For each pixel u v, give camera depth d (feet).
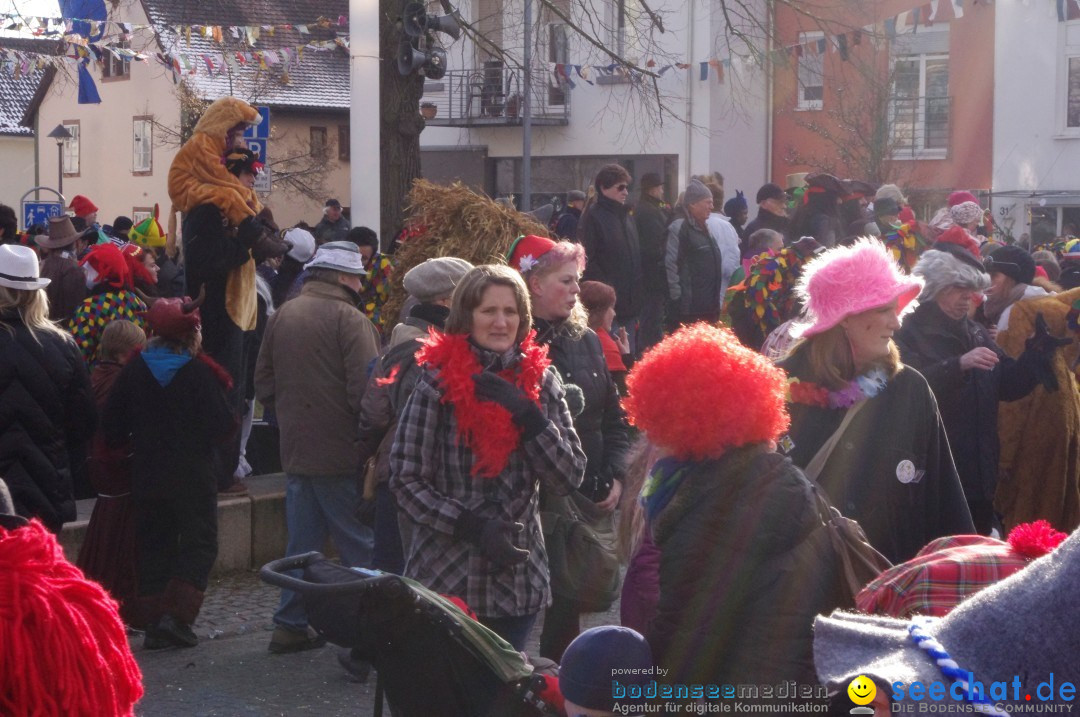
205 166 23.97
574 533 14.99
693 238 35.63
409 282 16.08
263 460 29.43
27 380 17.38
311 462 19.24
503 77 94.89
